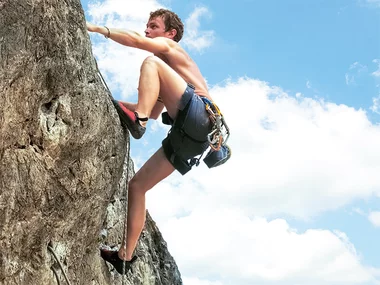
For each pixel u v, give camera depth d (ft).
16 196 10.66
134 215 14.46
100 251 15.20
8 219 10.53
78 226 13.03
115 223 17.29
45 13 10.82
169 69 13.44
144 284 19.90
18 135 10.65
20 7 10.23
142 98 13.15
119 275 16.74
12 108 10.34
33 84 10.75
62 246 12.60
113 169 13.55
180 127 13.38
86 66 12.39
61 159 11.74
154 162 14.34
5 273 10.61
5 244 10.59
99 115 12.54
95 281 14.21
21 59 10.27
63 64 11.41
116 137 13.35
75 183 12.17
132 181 14.53
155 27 15.03
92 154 12.57
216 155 14.56
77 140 11.95
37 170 11.12
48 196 11.51
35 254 11.61
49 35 10.93
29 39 10.45
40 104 11.08
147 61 13.42
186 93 13.30
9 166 10.48
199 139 13.57
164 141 14.02
